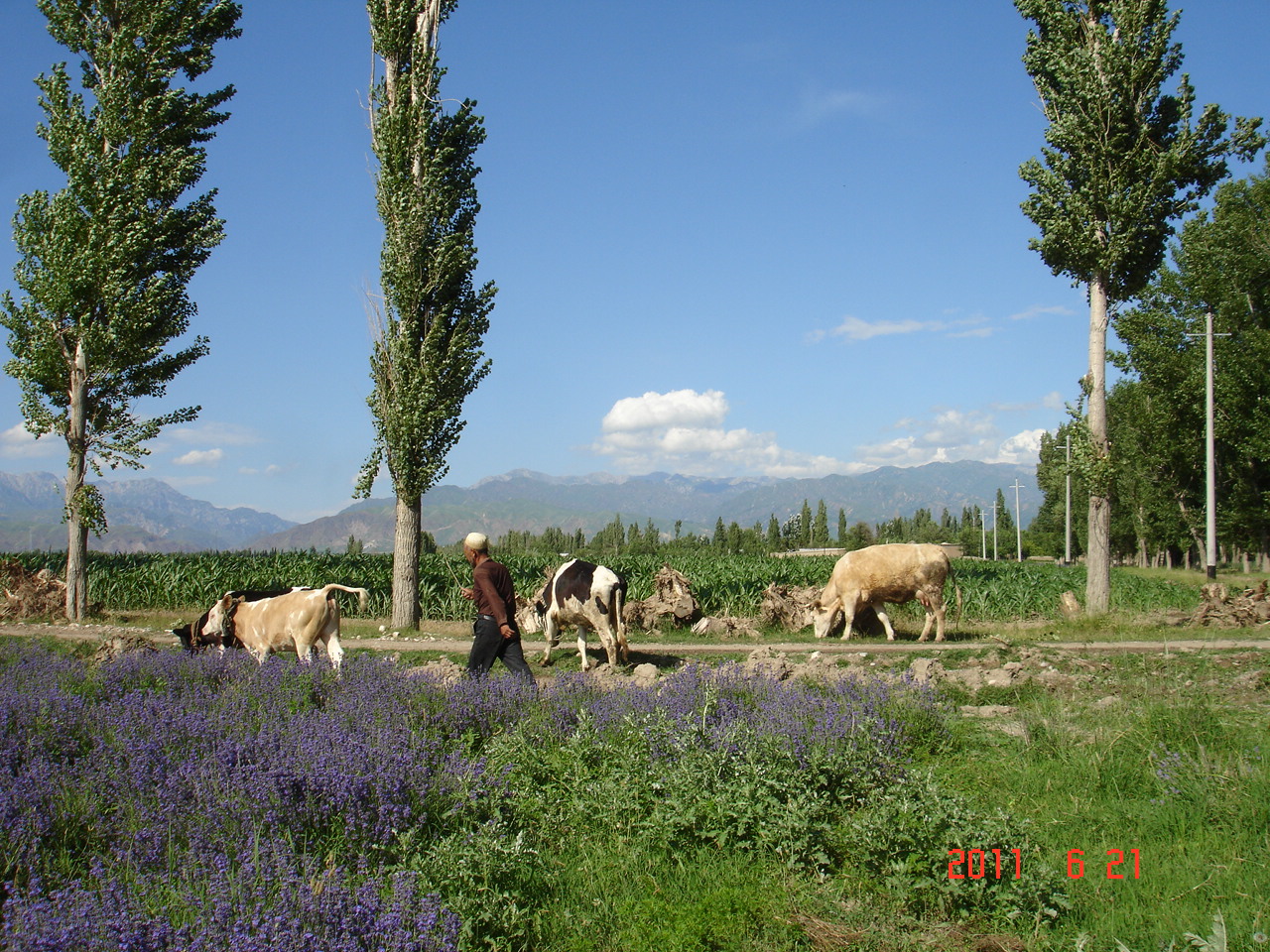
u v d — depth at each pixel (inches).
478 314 811.4
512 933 185.2
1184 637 645.3
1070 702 385.1
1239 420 1595.7
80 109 817.5
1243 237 1589.6
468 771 251.3
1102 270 831.7
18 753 274.2
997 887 202.4
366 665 408.2
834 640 663.8
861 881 212.5
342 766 237.9
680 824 233.8
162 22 837.2
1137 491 2194.9
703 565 1235.9
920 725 325.4
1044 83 864.3
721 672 396.2
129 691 388.8
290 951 152.1
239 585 929.5
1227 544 2113.7
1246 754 289.3
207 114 862.5
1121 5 810.8
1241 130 788.6
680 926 186.9
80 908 160.9
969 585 888.3
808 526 4918.8
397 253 772.0
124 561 1146.7
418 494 780.6
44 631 741.3
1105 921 195.8
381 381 787.4
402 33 788.0
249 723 307.4
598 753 295.4
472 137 807.7
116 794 240.7
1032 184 868.0
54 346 815.7
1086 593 852.6
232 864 197.9
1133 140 830.5
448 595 868.6
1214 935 176.2
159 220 833.5
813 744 278.4
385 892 184.1
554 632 536.4
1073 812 255.3
